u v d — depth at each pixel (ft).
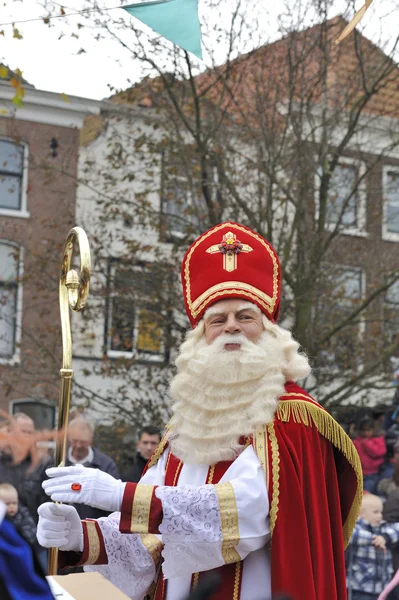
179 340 37.04
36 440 5.77
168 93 35.24
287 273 35.78
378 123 38.93
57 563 9.77
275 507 9.50
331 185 37.40
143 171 38.34
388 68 35.83
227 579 9.75
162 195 37.35
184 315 38.73
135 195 37.60
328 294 37.68
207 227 36.29
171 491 9.45
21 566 4.59
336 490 10.35
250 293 10.73
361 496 10.50
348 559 19.07
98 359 39.32
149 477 10.76
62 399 10.12
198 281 11.06
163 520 9.30
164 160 37.32
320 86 37.14
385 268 39.47
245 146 37.52
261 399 10.09
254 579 9.73
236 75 36.32
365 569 18.89
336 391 36.37
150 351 37.93
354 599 18.76
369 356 38.17
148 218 37.93
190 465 10.34
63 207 44.09
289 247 35.88
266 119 35.70
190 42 13.00
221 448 10.03
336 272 38.55
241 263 10.91
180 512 9.33
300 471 9.83
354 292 39.83
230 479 9.84
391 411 29.09
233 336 10.44
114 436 35.73
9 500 6.07
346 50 37.65
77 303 10.54
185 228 36.47
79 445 19.04
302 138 37.24
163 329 37.27
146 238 38.83
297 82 36.14
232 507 9.38
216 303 10.75
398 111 38.52
